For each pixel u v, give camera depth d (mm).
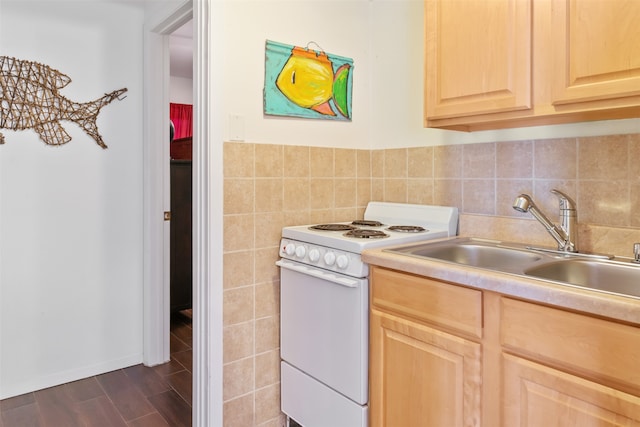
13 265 2236
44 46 2281
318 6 2062
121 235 2568
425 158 2051
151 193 2586
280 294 1936
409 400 1405
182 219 3344
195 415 1819
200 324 1771
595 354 977
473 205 1865
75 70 2377
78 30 2379
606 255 1424
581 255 1440
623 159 1426
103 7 2457
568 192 1563
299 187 2008
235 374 1819
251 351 1866
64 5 2330
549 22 1304
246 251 1835
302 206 2021
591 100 1223
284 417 1977
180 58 4562
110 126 2504
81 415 2068
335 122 2152
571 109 1272
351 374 1591
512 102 1391
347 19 2191
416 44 2080
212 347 1743
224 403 1789
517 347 1121
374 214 2197
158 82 2586
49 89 2301
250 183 1837
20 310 2264
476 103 1491
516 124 1590
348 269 1581
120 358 2586
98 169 2475
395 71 2180
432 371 1332
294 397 1856
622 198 1432
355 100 2238
